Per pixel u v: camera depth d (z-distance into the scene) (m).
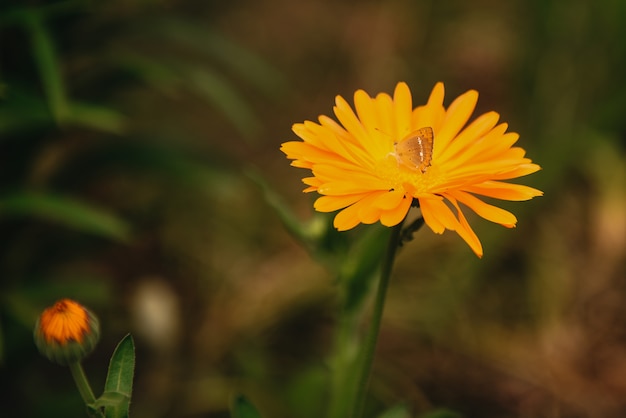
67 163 0.72
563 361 0.76
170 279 0.79
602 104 0.86
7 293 0.67
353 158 0.57
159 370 0.74
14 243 0.71
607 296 0.80
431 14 1.16
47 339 0.54
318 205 0.55
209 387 0.74
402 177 0.57
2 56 0.68
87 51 0.70
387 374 0.75
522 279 0.83
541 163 0.86
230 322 0.77
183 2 0.85
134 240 0.80
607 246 0.83
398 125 0.59
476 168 0.57
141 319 0.75
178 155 0.72
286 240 0.85
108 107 0.71
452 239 0.85
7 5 0.65
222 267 0.81
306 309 0.78
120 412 0.54
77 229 0.72
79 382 0.55
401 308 0.79
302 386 0.72
